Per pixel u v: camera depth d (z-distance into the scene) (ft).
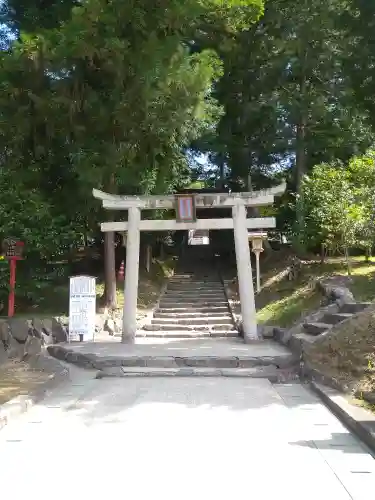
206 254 78.23
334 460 14.87
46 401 22.67
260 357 31.07
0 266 40.55
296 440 16.80
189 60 40.16
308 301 44.86
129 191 47.39
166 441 16.71
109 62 37.50
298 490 12.74
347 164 58.59
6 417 18.84
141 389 25.39
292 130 58.75
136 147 42.91
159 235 64.90
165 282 61.72
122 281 57.72
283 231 67.46
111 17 35.40
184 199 40.09
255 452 15.58
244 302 39.75
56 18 43.86
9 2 46.14
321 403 22.21
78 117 40.60
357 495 12.43
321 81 57.82
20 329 36.11
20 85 40.06
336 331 29.27
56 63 39.06
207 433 17.63
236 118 61.72
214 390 25.07
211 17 46.91
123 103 38.70
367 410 19.31
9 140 41.91
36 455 15.37
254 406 21.62
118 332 45.78
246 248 40.34
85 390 25.21
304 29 53.62
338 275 47.06
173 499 12.20
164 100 39.58
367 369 24.36
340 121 56.18
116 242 62.18
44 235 40.65
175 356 31.71
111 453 15.52
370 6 39.11
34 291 44.01
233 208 40.96
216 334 44.39
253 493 12.55
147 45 36.88
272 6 53.78
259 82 58.03
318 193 47.80
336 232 46.83
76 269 61.36
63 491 12.71
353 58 42.75
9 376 28.27
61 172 44.32
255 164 66.08
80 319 39.63
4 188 40.68
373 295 40.14
